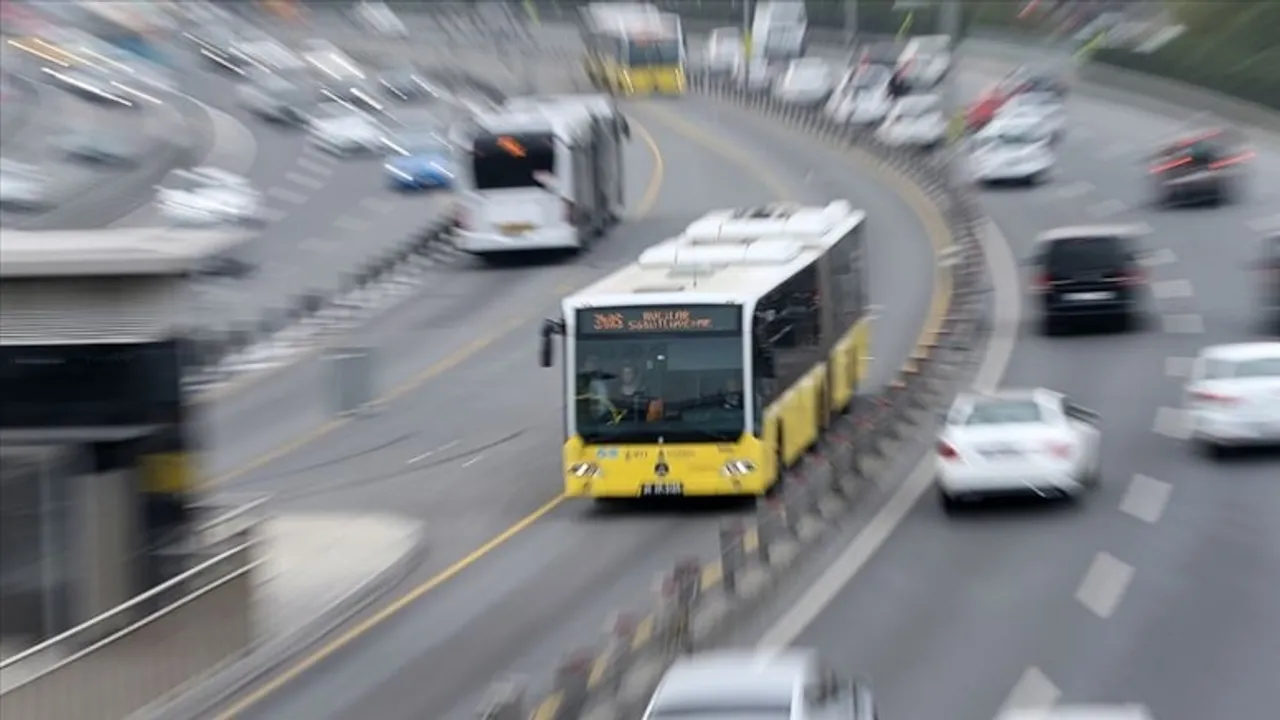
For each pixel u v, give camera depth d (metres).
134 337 39.56
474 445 65.38
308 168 141.75
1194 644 34.91
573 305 51.66
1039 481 47.97
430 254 106.88
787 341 54.75
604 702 31.39
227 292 97.94
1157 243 98.69
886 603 40.16
